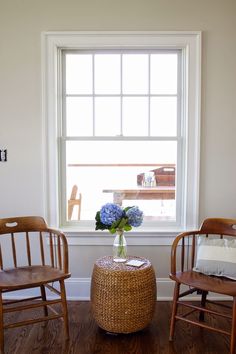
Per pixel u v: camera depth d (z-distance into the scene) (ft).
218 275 7.10
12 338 7.22
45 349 6.81
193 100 8.81
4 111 8.89
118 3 8.68
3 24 8.73
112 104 9.22
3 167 8.98
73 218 9.45
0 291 6.48
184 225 9.11
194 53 8.73
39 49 8.77
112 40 8.73
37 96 8.86
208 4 8.68
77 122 9.26
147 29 8.71
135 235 8.99
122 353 6.69
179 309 8.59
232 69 8.76
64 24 8.74
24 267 7.71
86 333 7.43
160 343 7.06
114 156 9.36
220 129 8.87
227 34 8.71
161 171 9.37
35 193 9.02
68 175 9.39
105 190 9.45
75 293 9.13
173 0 8.69
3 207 9.05
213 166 8.95
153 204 9.44
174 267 7.29
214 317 8.16
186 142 8.94
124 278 7.01
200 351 6.77
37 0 8.70
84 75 9.16
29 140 8.93
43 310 8.49
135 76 9.16
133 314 7.04
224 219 7.77
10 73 8.81
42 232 8.48
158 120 9.23
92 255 9.08
